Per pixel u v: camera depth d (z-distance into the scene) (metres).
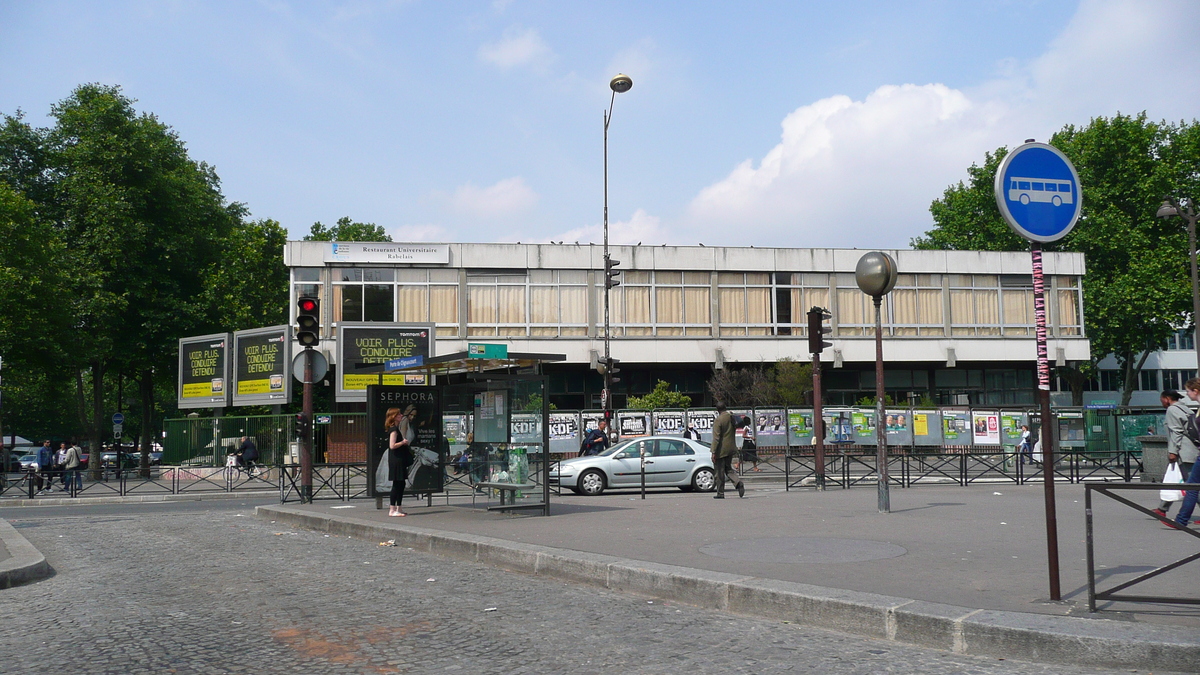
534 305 41.19
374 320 39.91
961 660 5.11
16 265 32.72
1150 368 59.59
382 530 11.28
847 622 5.88
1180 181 46.00
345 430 30.42
